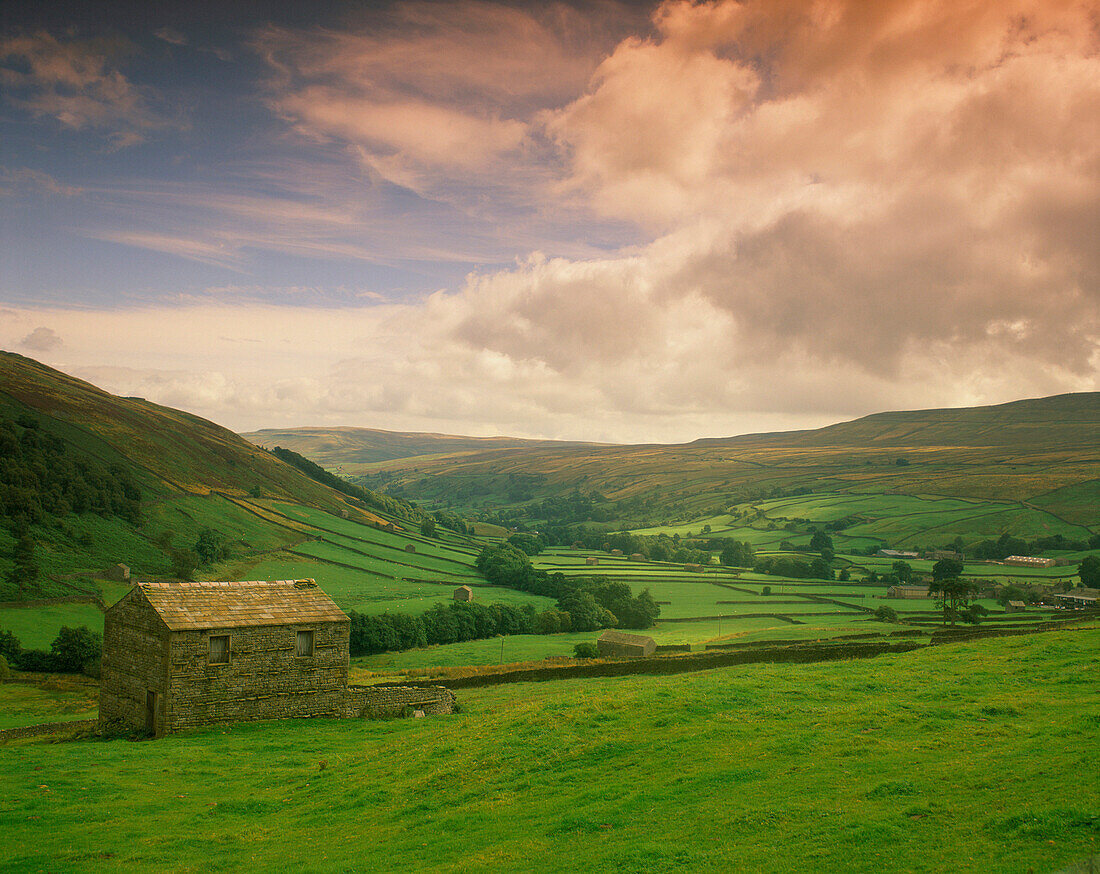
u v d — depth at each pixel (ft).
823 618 502.38
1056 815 58.85
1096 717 89.92
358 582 585.63
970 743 87.45
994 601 536.42
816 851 60.75
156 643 150.51
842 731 97.91
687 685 135.74
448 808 89.30
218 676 151.94
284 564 605.73
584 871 64.23
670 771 89.15
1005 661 144.56
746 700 120.26
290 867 75.10
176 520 625.00
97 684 273.13
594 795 84.58
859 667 155.74
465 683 235.61
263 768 120.16
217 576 521.65
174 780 112.98
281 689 159.43
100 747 134.51
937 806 66.74
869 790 73.61
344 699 166.91
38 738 148.87
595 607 491.31
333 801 97.96
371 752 121.60
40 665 297.74
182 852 81.82
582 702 127.13
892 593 603.26
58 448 628.69
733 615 523.29
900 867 55.36
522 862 68.49
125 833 88.17
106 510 565.53
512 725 119.03
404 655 374.84
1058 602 519.19
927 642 247.70
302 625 162.71
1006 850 54.85
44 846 83.35
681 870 61.31
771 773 83.66
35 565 417.49
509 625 470.80
